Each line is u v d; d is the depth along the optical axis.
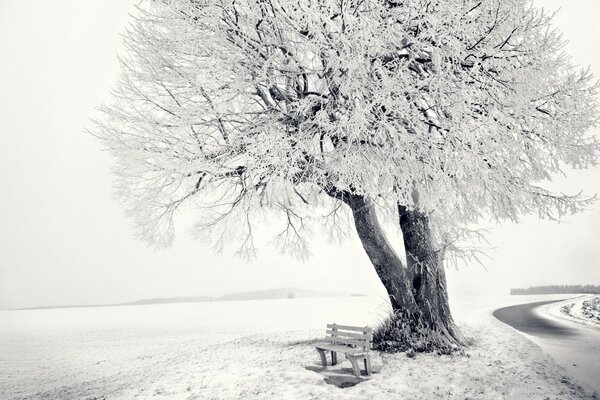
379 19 6.61
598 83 7.27
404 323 8.15
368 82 6.58
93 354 14.21
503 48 6.99
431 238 8.59
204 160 8.04
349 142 6.66
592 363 6.34
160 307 74.88
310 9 6.38
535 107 7.37
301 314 28.97
